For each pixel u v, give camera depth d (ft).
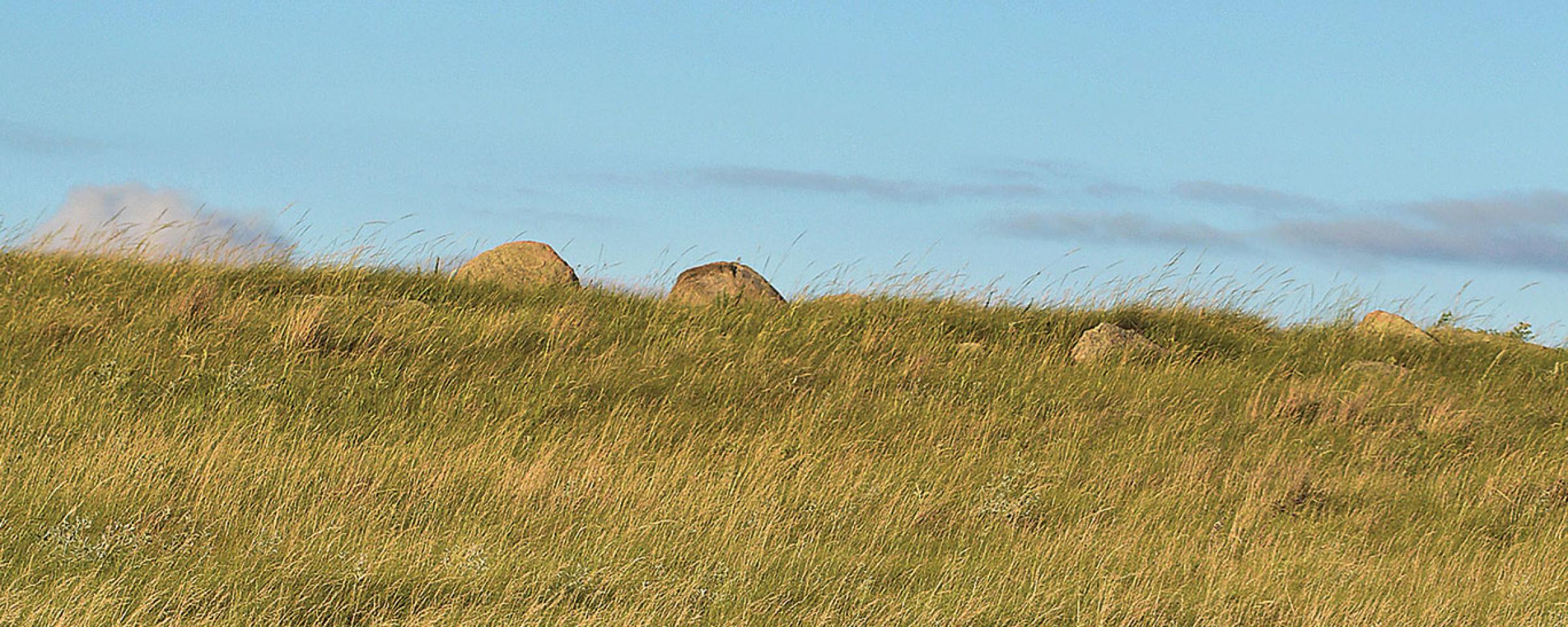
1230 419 131.34
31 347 120.06
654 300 160.56
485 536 85.15
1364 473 117.29
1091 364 145.28
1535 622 83.97
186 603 69.36
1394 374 148.77
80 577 70.38
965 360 142.82
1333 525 104.01
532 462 102.73
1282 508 107.55
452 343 132.36
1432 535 104.17
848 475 105.81
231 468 93.09
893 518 97.76
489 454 103.86
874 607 77.97
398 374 123.24
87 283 141.59
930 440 117.91
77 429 101.81
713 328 147.84
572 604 74.95
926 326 156.46
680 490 98.73
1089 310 168.45
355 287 150.10
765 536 88.33
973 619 77.15
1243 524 101.76
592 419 117.19
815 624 74.38
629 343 140.87
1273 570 90.38
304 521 84.53
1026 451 117.80
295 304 138.62
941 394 131.64
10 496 83.51
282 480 91.86
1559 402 145.69
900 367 138.62
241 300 139.33
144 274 148.56
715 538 88.53
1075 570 88.22
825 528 94.63
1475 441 129.18
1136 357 149.48
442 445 105.50
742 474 103.24
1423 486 115.75
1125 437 123.13
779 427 118.73
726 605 76.48
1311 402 136.05
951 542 94.68
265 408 110.52
